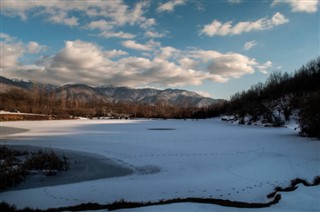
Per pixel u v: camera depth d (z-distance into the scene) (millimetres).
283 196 8562
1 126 50375
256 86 83375
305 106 29000
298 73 71688
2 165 16062
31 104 104750
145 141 27719
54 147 24125
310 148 20234
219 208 7523
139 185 12273
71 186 12438
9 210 8719
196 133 37000
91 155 20219
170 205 8016
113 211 7621
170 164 16812
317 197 8195
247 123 60969
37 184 12961
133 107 135500
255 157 17797
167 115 105000
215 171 14594
